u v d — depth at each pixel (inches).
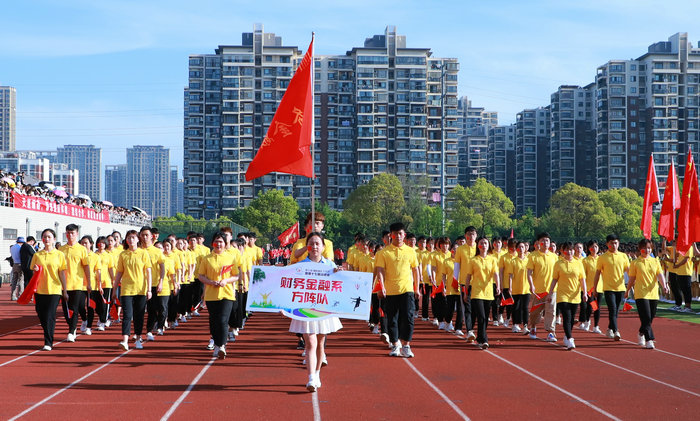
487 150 7588.6
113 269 606.2
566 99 6176.2
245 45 5123.0
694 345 506.0
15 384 347.9
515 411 290.8
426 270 631.8
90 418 276.2
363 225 3373.5
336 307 335.3
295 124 507.2
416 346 499.5
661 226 741.9
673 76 5211.6
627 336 562.6
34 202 1459.2
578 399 315.3
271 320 710.5
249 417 278.4
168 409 292.4
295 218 4057.6
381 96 4923.7
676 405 303.1
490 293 482.6
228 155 4938.5
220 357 428.8
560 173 6156.5
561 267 487.2
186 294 652.7
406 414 284.7
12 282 979.3
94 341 522.6
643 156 5285.4
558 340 536.4
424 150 4963.1
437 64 5009.8
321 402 307.0
